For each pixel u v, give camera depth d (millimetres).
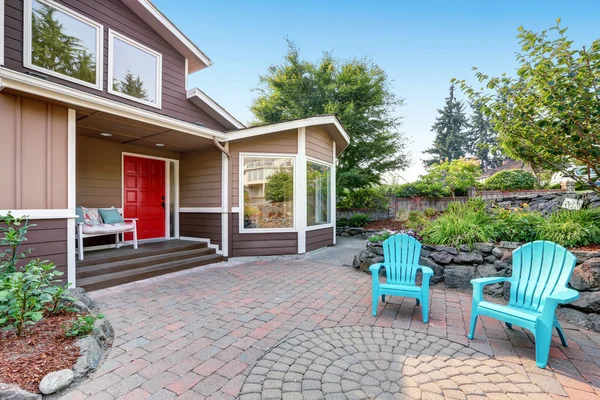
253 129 6262
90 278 4363
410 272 3615
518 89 3666
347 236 10117
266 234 6625
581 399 1881
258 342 2664
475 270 4250
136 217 6621
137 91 5582
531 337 2758
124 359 2365
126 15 5406
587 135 3197
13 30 4020
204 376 2148
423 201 10586
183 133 5551
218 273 5223
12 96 3600
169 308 3492
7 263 2879
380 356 2430
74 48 4695
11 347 2289
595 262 3125
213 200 6637
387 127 12516
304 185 6867
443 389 1999
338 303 3678
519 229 4266
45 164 3838
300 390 1992
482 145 4480
